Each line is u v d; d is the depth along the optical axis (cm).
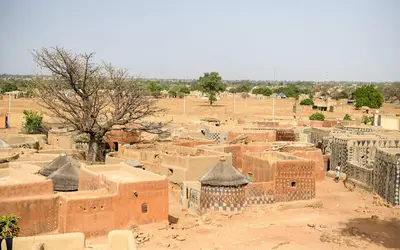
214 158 3934
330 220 2986
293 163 3375
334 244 2486
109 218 2536
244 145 4641
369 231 2750
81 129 4803
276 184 3331
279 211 3200
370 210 3216
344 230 2758
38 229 2408
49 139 5941
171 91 16712
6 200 2333
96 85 4812
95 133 4944
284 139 6209
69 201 2427
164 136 6106
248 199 3250
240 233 2669
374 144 4438
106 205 2527
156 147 4716
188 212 3175
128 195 2608
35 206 2402
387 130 6000
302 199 3412
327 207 3356
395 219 3005
